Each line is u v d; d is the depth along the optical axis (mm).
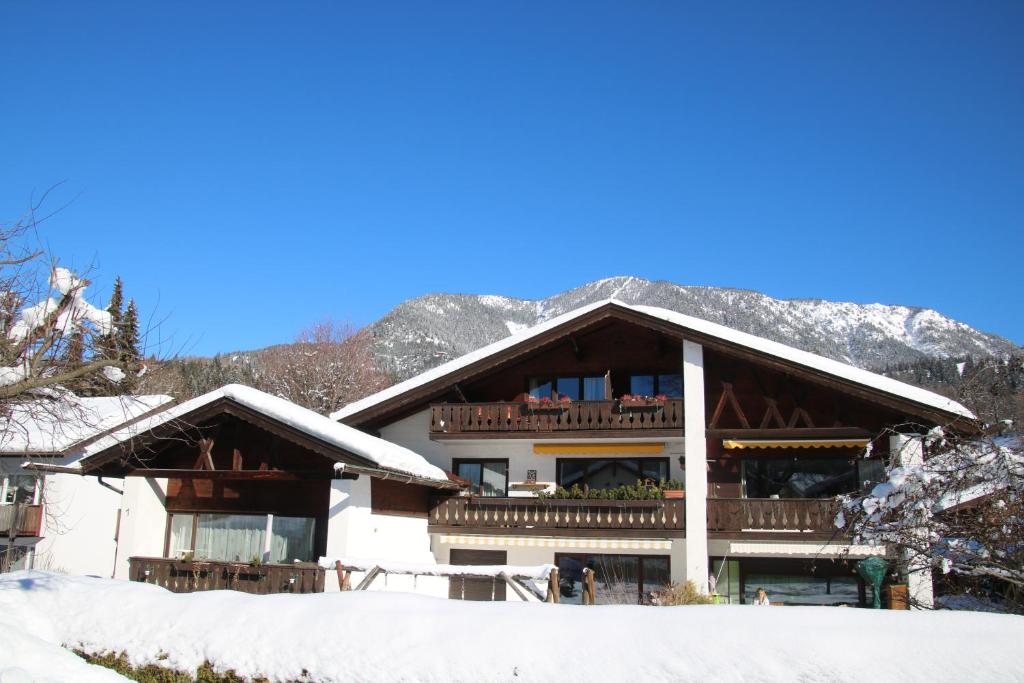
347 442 20438
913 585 21344
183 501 23297
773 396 24922
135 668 11438
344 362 58219
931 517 14500
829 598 24062
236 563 20109
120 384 16688
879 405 23812
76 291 15078
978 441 14750
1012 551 13547
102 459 21266
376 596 11320
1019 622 8984
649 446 26219
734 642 8938
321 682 10125
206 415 21562
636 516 24484
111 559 31172
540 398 27547
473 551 26781
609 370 27016
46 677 10812
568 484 27062
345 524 20766
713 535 23953
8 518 30156
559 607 10531
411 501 24797
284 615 11148
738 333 25281
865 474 24719
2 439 16859
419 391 26891
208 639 11203
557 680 9117
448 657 9688
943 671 8180
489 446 27688
